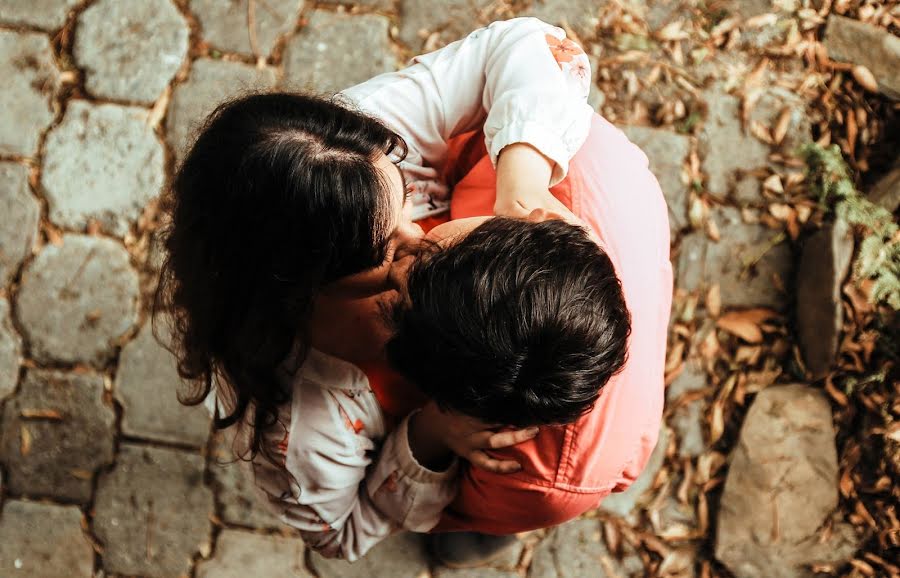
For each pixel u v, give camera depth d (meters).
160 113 2.12
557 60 1.20
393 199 0.93
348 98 1.19
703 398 2.04
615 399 1.09
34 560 1.96
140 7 2.16
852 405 2.01
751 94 2.17
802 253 2.07
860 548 1.95
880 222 2.02
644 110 2.17
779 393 2.02
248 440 1.17
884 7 2.23
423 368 0.88
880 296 1.96
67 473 1.99
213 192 0.89
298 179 0.85
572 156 1.19
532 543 1.98
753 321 2.07
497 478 1.16
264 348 1.02
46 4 2.15
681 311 2.07
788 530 1.96
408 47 2.18
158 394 2.01
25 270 2.04
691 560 1.99
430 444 1.19
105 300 2.04
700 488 2.01
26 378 2.01
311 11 2.18
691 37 2.21
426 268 0.88
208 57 2.15
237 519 1.98
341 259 0.90
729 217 2.11
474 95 1.24
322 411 1.13
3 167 2.08
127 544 1.97
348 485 1.22
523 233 0.87
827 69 2.20
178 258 0.99
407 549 1.97
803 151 2.12
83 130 2.10
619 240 1.14
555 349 0.85
